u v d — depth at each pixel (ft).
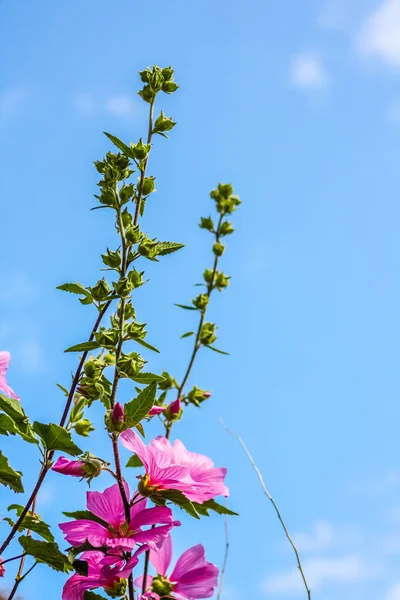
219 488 3.51
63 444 3.34
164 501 3.39
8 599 3.40
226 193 4.23
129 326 3.42
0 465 3.18
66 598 3.35
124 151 3.58
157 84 3.67
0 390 3.33
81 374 3.53
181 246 3.52
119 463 3.31
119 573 3.25
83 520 3.38
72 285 3.46
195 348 4.02
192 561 3.45
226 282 4.13
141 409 3.29
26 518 3.38
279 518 3.66
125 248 3.48
